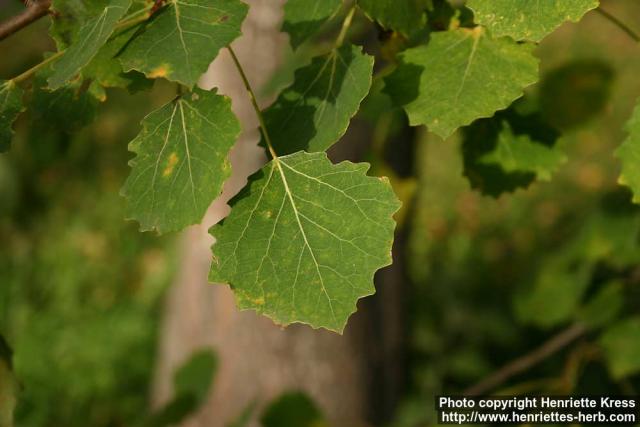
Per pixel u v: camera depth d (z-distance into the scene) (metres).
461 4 1.72
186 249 4.79
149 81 1.56
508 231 7.46
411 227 4.43
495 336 5.44
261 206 1.30
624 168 1.47
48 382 5.83
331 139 1.40
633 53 9.79
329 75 1.45
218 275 1.27
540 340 5.35
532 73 1.49
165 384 5.04
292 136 1.43
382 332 4.45
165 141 1.30
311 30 1.56
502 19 1.34
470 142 1.88
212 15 1.22
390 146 3.65
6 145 1.43
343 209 1.28
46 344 6.19
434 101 1.50
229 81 3.64
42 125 1.62
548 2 1.32
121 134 8.08
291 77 2.28
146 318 6.50
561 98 2.21
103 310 6.62
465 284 6.21
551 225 7.45
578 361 2.74
